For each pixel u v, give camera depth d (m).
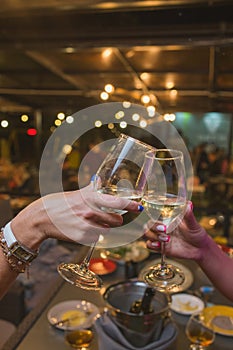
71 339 0.95
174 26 1.69
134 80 2.81
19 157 4.54
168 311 0.90
